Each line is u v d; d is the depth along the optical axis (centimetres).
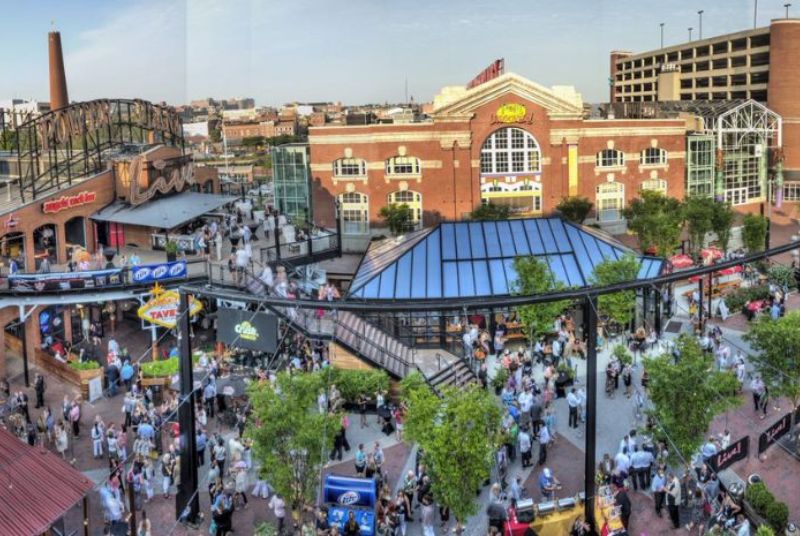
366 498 2439
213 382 3328
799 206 8338
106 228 5088
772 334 3058
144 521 2352
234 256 4062
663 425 2572
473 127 6488
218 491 2547
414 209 6538
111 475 2603
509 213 6594
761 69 10656
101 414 3506
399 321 3934
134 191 5053
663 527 2512
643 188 7000
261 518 2620
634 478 2723
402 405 3112
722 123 7888
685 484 2561
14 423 3130
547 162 6650
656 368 2603
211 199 5325
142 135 6122
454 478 2305
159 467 2959
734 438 3122
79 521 2588
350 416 3416
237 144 17400
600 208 6919
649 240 5541
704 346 3753
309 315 3703
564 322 4134
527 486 2761
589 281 4081
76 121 5191
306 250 4934
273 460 2391
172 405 3180
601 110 8300
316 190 6575
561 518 2405
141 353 4166
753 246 5891
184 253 4378
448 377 3484
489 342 3978
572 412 3203
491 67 7256
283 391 2481
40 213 4572
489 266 4128
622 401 3462
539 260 4016
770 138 8388
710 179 7500
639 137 6906
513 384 3219
